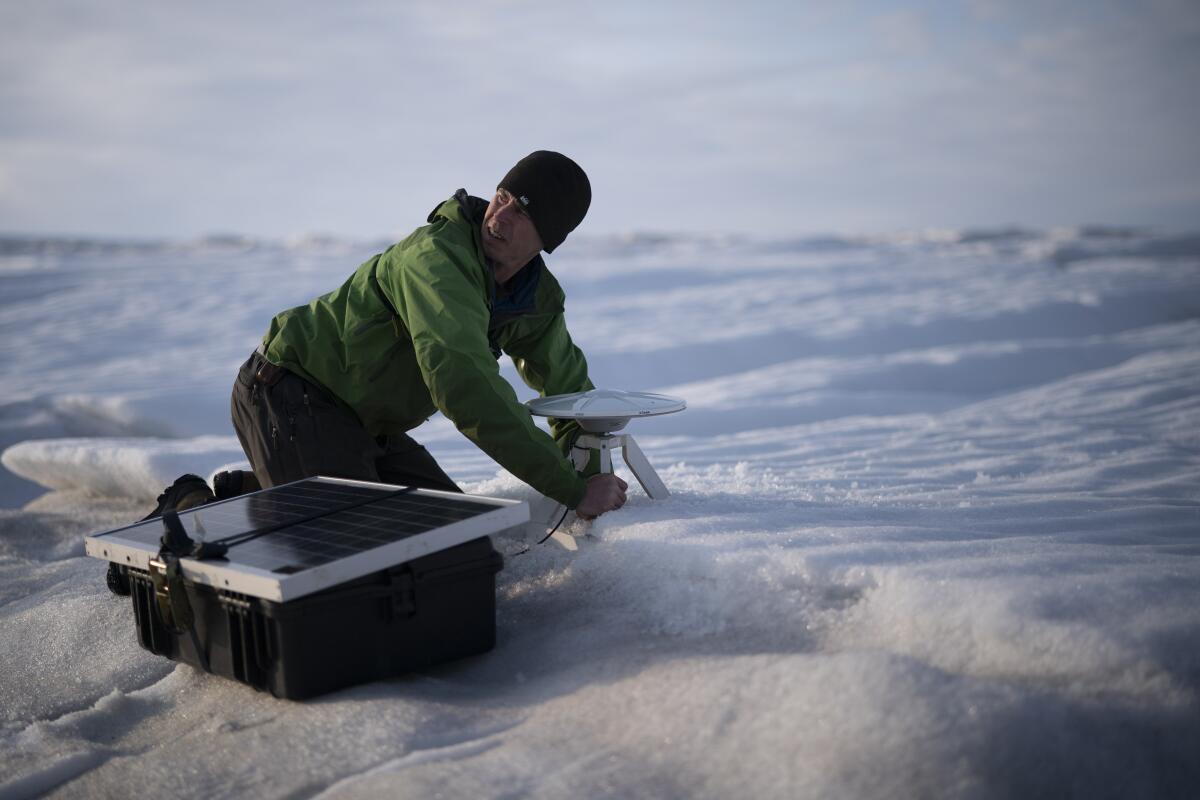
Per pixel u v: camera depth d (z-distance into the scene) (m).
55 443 4.68
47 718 2.06
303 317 2.48
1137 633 1.60
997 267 29.56
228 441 4.75
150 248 76.44
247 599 1.83
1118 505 2.96
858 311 15.33
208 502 2.50
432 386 2.18
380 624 1.90
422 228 2.35
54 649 2.41
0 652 2.45
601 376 10.44
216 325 15.71
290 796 1.54
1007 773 1.37
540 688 1.85
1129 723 1.47
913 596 1.79
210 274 28.59
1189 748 1.46
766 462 4.68
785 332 12.45
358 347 2.39
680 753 1.50
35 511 4.18
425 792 1.45
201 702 1.97
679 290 21.22
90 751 1.81
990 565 1.93
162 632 2.12
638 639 1.97
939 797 1.33
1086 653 1.58
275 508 2.17
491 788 1.45
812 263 34.03
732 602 1.98
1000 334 13.52
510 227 2.29
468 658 2.04
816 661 1.61
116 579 2.52
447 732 1.68
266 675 1.86
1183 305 15.84
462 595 2.00
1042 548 2.15
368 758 1.61
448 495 2.10
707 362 11.16
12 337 14.69
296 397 2.45
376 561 1.78
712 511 2.52
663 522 2.28
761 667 1.67
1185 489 3.45
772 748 1.45
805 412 7.19
